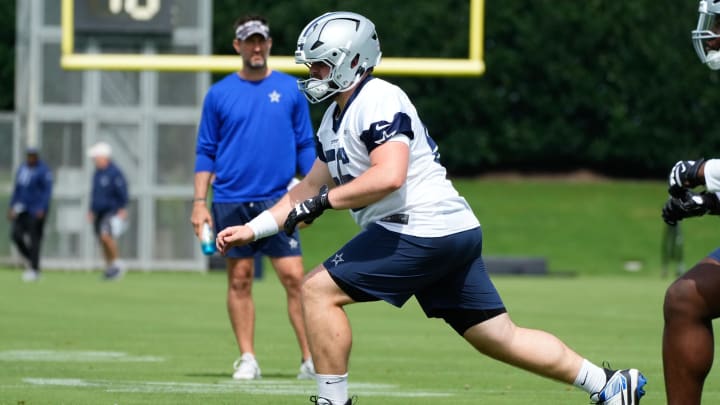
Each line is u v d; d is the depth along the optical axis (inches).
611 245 3826.3
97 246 3024.1
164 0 2847.0
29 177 2623.0
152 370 1121.4
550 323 1728.6
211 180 1103.6
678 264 3176.7
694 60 5024.6
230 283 1067.9
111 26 2847.0
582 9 4997.5
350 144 698.8
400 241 692.7
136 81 3002.0
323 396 703.1
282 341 1444.4
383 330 1612.9
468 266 711.1
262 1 4709.6
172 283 2564.0
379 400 903.1
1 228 3193.9
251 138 1079.0
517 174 5231.3
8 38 4817.9
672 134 5064.0
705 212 665.6
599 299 2252.7
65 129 3006.9
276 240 1058.1
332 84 702.5
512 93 5073.8
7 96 4835.1
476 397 929.5
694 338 650.2
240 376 1049.5
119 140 3009.4
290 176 1090.7
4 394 913.5
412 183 695.7
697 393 657.6
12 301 2031.3
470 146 5064.0
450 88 5039.4
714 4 652.1
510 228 4023.1
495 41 5024.6
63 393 922.1
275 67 2340.1
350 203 682.8
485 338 715.4
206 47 2898.6
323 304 699.4
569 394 954.1
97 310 1871.3
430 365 1194.0
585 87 5039.4
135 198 3006.9
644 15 4997.5
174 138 3011.8
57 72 2999.5
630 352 1331.2
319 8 4658.0
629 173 5231.3
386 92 695.7
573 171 5246.1
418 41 4726.9
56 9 2992.1
